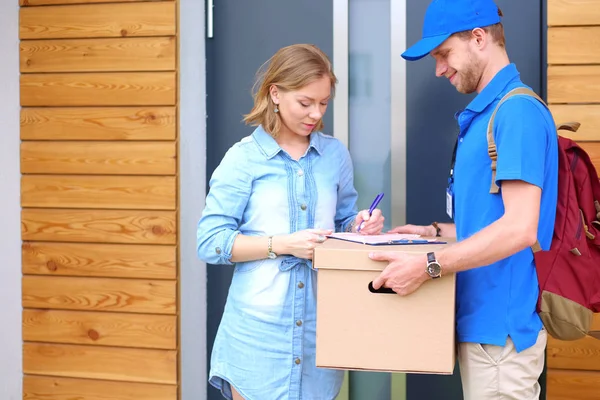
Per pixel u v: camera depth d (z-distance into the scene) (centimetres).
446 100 268
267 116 206
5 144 292
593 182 195
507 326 180
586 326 181
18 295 294
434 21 193
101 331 286
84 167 286
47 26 285
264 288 200
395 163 271
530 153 171
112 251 284
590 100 254
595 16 251
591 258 186
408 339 177
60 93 286
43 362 292
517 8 263
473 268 177
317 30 275
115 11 279
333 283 179
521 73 264
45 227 290
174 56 277
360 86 276
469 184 187
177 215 281
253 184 204
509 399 181
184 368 284
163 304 281
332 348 179
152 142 280
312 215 205
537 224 170
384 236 200
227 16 281
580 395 256
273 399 198
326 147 214
